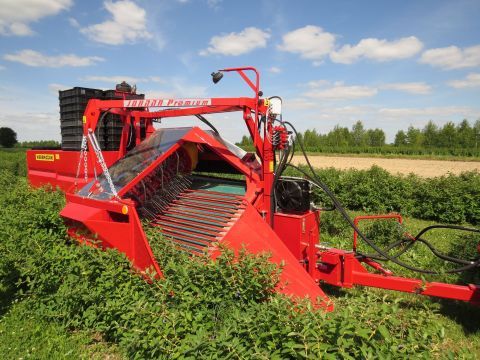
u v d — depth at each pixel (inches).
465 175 439.5
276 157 183.2
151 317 110.8
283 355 94.4
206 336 104.4
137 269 135.2
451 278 197.5
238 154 191.6
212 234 155.3
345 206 447.8
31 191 243.6
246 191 172.6
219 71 170.1
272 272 126.5
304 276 144.7
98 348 130.3
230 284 121.8
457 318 161.0
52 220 169.2
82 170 245.9
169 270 130.6
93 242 148.6
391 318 96.9
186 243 159.5
